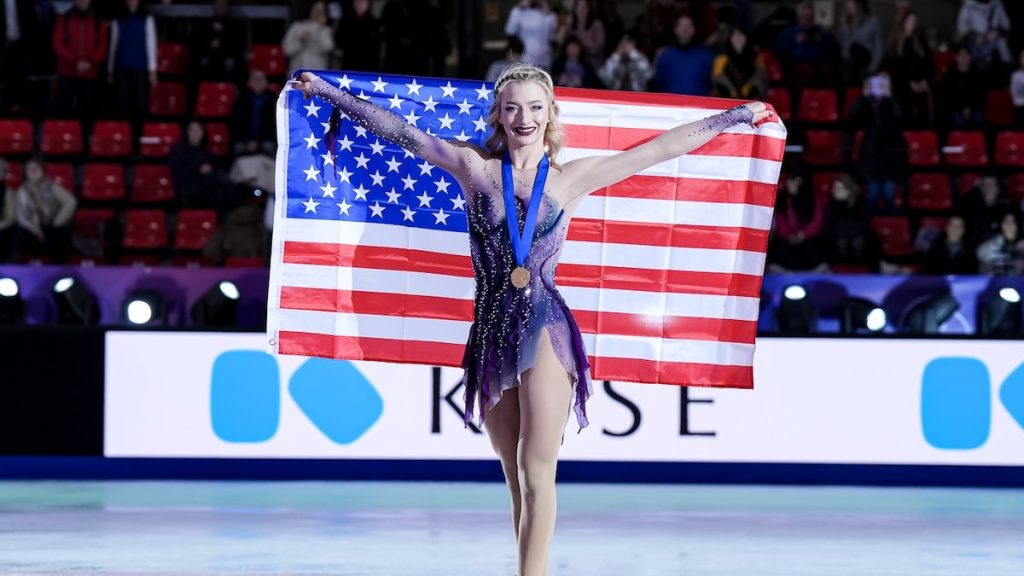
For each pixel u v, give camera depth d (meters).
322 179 9.36
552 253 8.05
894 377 15.93
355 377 15.84
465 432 15.83
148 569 10.05
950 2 29.33
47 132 23.36
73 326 15.81
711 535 12.11
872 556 11.00
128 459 15.93
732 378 9.78
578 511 13.70
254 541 11.49
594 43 23.88
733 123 8.41
